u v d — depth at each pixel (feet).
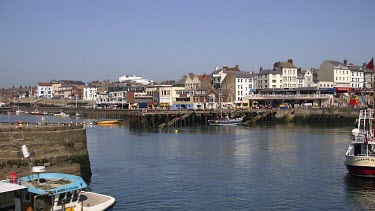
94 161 176.96
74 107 611.47
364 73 556.10
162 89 506.89
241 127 347.56
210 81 527.81
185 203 115.44
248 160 177.37
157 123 362.94
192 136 272.92
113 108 533.55
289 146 217.77
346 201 116.88
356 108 378.32
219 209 110.42
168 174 150.71
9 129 125.90
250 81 501.15
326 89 456.45
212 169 159.22
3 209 84.28
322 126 354.95
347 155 143.23
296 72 533.14
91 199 94.89
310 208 111.24
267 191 127.24
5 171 122.52
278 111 407.23
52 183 91.76
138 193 125.29
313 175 147.23
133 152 201.77
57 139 132.77
